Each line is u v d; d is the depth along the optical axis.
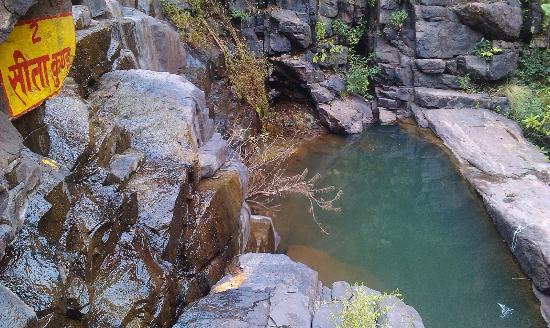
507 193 6.91
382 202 7.78
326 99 10.26
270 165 8.50
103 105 4.38
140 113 4.38
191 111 4.52
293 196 7.61
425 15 10.07
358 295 3.61
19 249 2.58
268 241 5.66
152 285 3.24
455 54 10.21
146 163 4.02
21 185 2.65
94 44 4.57
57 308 2.56
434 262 6.24
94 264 3.03
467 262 6.18
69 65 3.45
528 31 9.98
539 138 8.52
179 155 4.14
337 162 9.05
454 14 10.02
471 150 8.34
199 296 3.91
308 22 10.26
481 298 5.52
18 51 2.83
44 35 3.04
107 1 5.36
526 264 5.74
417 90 10.29
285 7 10.11
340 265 6.11
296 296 3.67
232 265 4.27
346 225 7.11
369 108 10.66
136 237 3.43
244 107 8.78
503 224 6.31
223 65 8.59
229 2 9.62
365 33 10.97
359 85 10.60
